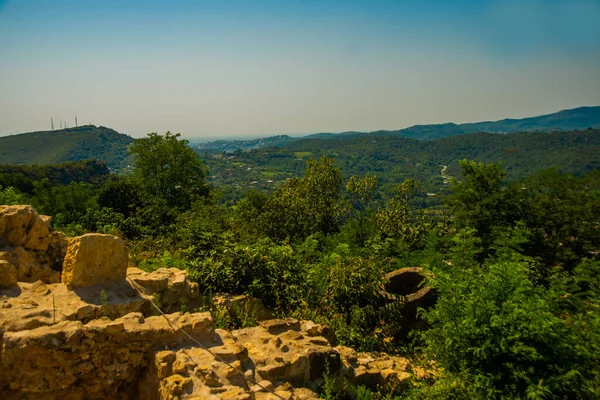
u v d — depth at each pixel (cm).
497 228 1802
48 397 469
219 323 740
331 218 2486
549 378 642
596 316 812
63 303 564
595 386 641
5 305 522
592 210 1853
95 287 619
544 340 662
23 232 706
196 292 814
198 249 1073
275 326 725
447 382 669
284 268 991
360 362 750
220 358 537
